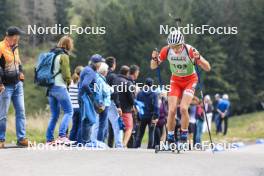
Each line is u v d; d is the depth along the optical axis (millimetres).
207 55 159125
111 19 153875
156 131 37125
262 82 170375
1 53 27156
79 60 115750
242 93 167500
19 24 153250
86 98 30234
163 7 165000
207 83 159875
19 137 28266
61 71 29047
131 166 20609
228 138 63344
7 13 153250
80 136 32031
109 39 151500
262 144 48594
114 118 33594
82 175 18375
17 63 27781
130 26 156000
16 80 27641
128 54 155625
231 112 165250
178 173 19156
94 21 148375
